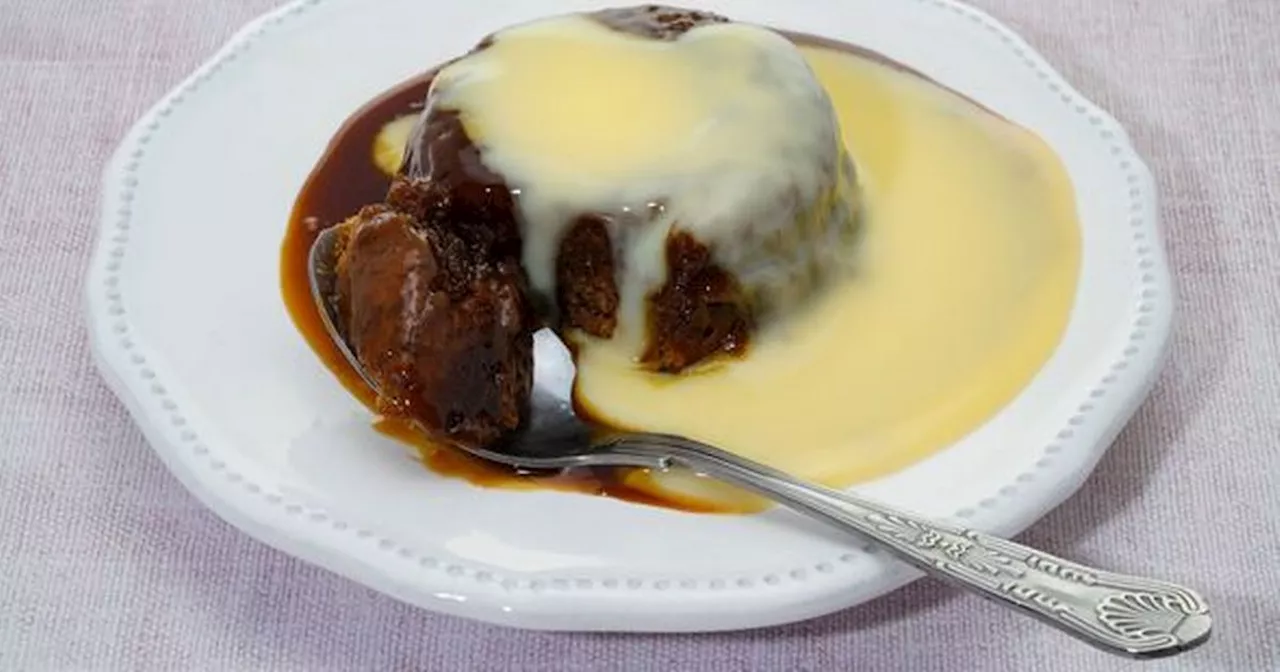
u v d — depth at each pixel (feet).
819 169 2.02
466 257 1.96
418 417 1.88
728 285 1.99
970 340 1.98
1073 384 1.91
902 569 1.78
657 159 1.98
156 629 1.87
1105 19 2.32
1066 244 2.03
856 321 2.02
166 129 2.11
